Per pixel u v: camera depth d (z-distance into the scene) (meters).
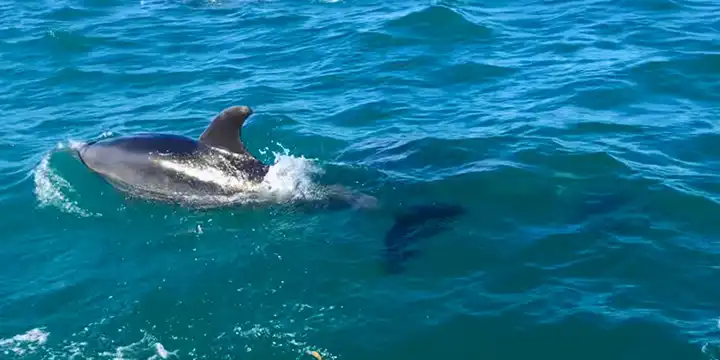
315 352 10.54
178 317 11.31
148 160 14.44
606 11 25.27
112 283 12.12
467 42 23.11
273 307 11.45
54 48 23.64
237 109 14.08
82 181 14.77
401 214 13.80
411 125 17.78
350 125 17.94
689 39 22.22
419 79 20.66
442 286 11.82
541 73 20.59
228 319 11.23
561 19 24.77
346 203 14.10
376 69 21.44
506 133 16.95
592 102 18.62
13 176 15.46
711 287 11.66
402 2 27.47
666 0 25.64
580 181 14.78
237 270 12.31
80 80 21.34
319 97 19.69
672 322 10.91
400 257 12.53
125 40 24.52
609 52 21.73
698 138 16.53
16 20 26.34
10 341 10.89
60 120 18.66
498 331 10.84
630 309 11.21
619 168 15.12
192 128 18.05
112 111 19.20
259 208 13.92
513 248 12.75
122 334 11.02
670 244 12.72
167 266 12.48
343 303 11.48
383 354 10.48
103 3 28.58
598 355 10.41
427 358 10.42
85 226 13.63
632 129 17.06
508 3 26.64
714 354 10.28
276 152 16.62
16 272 12.49
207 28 25.80
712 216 13.49
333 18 26.14
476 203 14.16
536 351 10.51
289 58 22.72
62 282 12.18
